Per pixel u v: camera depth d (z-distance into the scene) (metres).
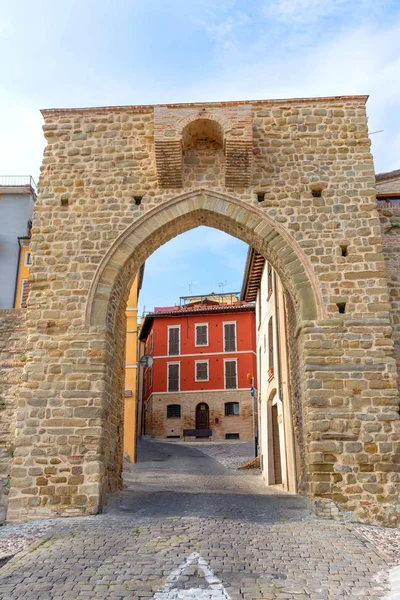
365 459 12.44
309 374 13.07
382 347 13.23
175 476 21.70
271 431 21.97
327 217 14.30
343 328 13.38
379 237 14.05
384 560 8.68
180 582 7.52
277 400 20.92
